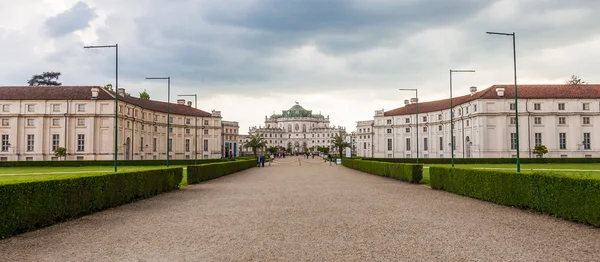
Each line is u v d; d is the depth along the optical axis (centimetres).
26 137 7512
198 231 1259
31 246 1086
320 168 6506
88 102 7562
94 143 7519
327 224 1360
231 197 2205
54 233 1257
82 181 1598
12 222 1221
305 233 1216
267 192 2472
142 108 8938
